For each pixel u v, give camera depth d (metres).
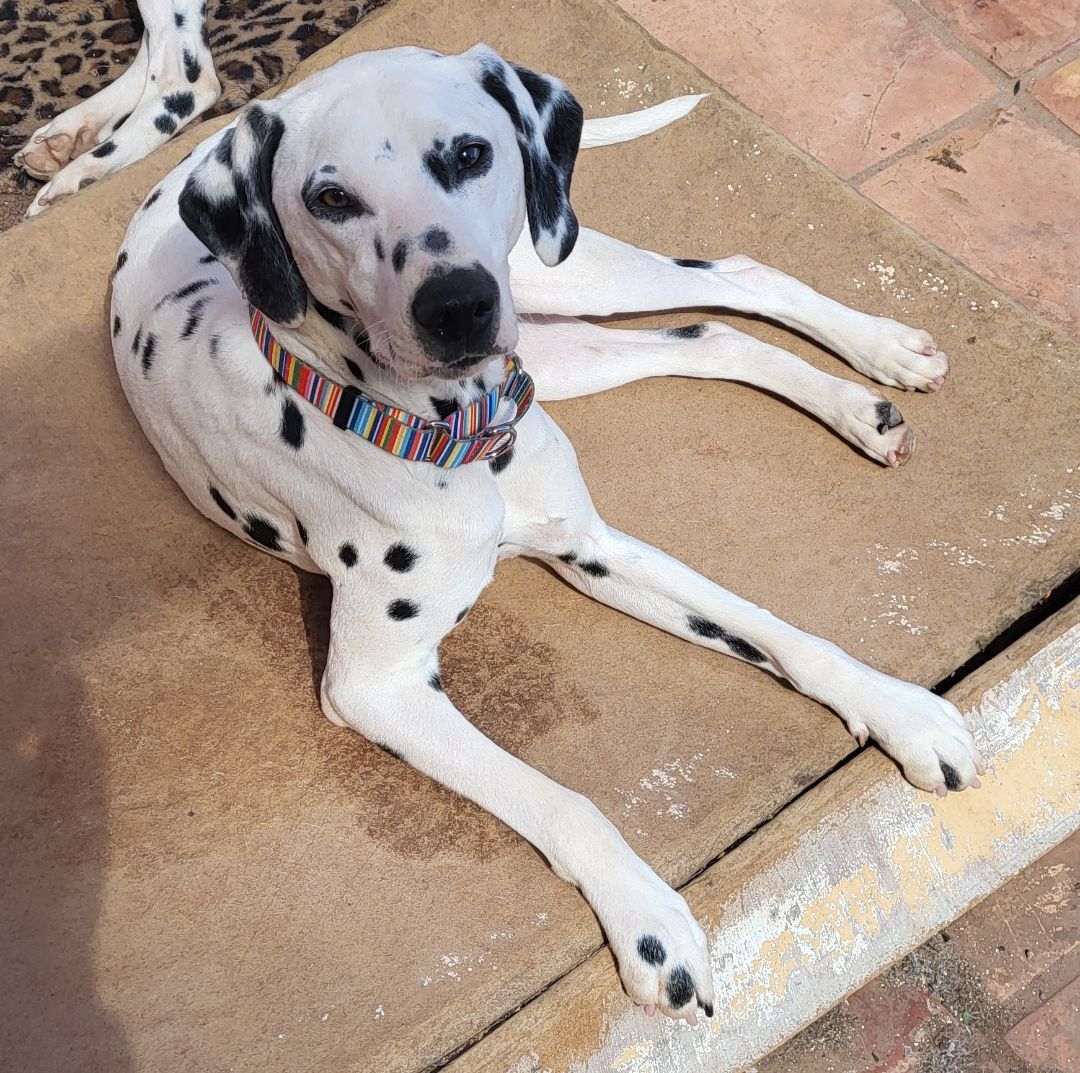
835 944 0.86
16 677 0.94
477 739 0.84
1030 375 1.09
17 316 1.12
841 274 1.17
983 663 0.96
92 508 1.03
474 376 0.75
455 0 1.35
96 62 1.50
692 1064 0.81
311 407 0.80
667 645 0.96
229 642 0.96
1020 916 0.99
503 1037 0.80
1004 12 1.50
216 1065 0.78
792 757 0.90
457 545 0.82
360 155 0.67
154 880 0.85
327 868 0.86
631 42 1.32
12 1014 0.80
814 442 1.06
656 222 1.21
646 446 1.07
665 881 0.85
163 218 0.98
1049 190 1.36
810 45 1.49
